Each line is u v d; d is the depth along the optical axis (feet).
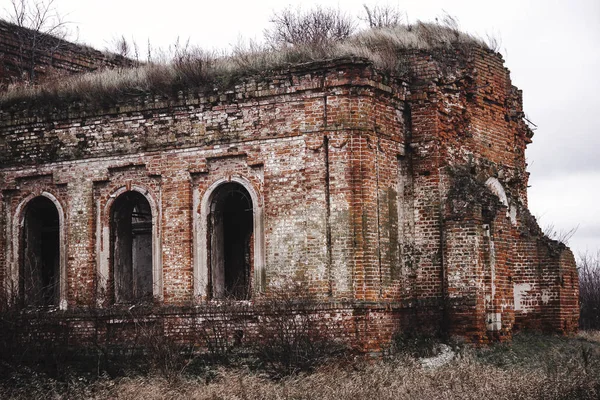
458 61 78.18
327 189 70.03
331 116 70.23
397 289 72.59
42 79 91.20
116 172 77.87
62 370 71.56
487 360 70.33
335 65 70.03
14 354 71.31
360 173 69.56
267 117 72.28
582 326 118.62
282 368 66.18
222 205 75.46
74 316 76.95
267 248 71.46
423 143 74.84
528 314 84.23
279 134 71.72
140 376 66.64
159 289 75.41
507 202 84.33
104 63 104.17
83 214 78.54
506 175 84.74
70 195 79.15
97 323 76.18
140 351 72.13
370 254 69.36
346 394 57.26
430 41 77.46
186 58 79.10
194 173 74.74
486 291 74.64
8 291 80.18
